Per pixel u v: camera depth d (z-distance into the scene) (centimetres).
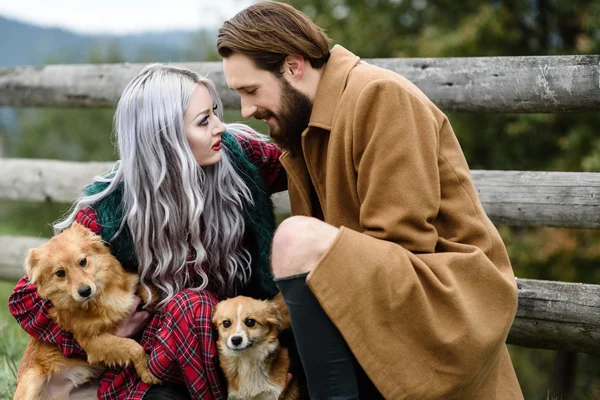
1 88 477
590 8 925
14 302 271
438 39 988
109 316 267
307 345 227
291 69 250
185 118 264
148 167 261
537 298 320
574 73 320
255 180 287
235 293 288
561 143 864
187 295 258
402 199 227
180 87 264
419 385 220
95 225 274
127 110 264
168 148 262
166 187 263
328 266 219
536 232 873
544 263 844
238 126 312
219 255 277
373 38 1148
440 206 238
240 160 286
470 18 977
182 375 255
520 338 328
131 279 276
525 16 1018
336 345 226
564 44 1023
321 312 224
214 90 278
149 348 266
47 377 271
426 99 248
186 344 251
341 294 218
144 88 263
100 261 268
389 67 361
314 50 249
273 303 272
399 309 219
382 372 220
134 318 276
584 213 328
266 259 284
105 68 446
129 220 266
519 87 332
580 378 969
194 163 263
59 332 268
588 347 315
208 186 274
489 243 238
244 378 267
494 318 229
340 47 262
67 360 272
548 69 326
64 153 1741
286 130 258
